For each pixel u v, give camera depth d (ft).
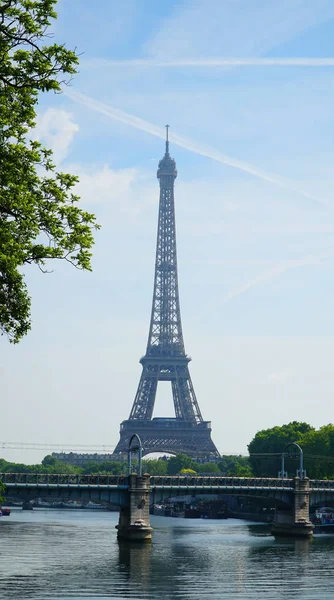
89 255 205.57
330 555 522.47
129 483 623.77
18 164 198.29
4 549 544.21
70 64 190.70
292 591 377.71
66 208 205.67
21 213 197.77
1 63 188.75
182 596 361.10
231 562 482.28
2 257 189.57
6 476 617.62
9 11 186.60
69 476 647.56
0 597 350.43
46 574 423.23
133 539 609.83
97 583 394.93
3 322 201.67
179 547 571.28
